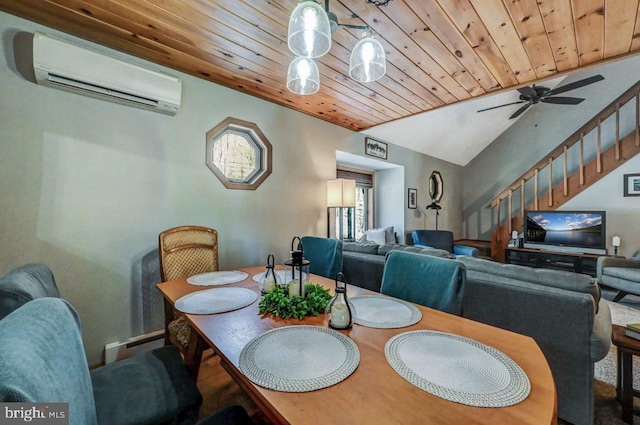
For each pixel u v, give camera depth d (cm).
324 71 224
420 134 454
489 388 65
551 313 144
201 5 151
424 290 132
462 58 202
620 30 167
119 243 194
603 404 157
